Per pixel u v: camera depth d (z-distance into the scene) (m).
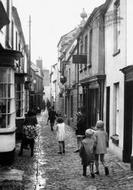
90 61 21.14
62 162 13.42
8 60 12.60
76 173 11.40
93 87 20.00
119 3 14.91
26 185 9.62
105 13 17.44
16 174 10.77
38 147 17.66
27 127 14.66
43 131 27.52
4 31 15.30
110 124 16.22
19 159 13.90
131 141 13.30
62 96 43.78
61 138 15.69
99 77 17.45
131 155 12.08
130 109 13.32
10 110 12.77
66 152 16.06
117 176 10.86
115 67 15.23
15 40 22.67
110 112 16.23
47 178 10.64
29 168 12.06
